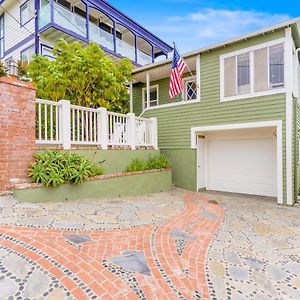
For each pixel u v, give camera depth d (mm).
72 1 15047
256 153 10398
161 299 2705
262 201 8945
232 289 3057
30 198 5562
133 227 4883
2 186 5336
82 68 9000
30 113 5961
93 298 2555
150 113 12172
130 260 3477
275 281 3328
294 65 9391
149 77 13438
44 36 13727
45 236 3859
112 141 8625
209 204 8047
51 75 9008
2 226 4012
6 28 15766
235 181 10961
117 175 8039
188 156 11008
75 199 6586
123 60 11211
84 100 9742
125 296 2668
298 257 4098
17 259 3059
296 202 8742
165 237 4555
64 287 2660
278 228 5648
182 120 11125
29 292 2518
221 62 9906
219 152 11445
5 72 10336
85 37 14328
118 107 11547
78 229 4375
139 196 8562
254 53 9172
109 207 6250
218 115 10047
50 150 6465
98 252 3586
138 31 18656
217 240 4711
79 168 6645
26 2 14398
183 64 10016
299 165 10281
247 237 4965
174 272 3318
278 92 8641
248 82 9344
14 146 5594
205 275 3340
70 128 7148
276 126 8766
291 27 8461
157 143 11578
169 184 10555
